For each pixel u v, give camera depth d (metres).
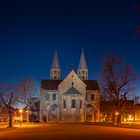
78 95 122.69
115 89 85.69
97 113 124.75
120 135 44.75
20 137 42.69
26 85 113.81
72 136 42.81
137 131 55.69
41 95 125.06
